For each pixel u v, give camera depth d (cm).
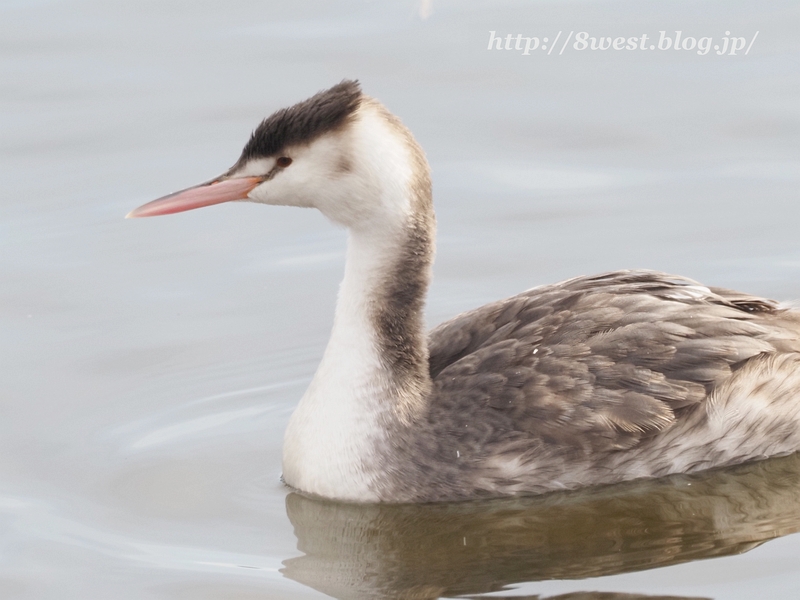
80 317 1588
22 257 1702
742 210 1739
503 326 1273
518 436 1195
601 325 1230
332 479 1222
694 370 1210
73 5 2270
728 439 1230
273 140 1214
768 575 1065
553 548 1133
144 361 1508
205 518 1209
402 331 1228
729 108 1939
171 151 1889
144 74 2058
